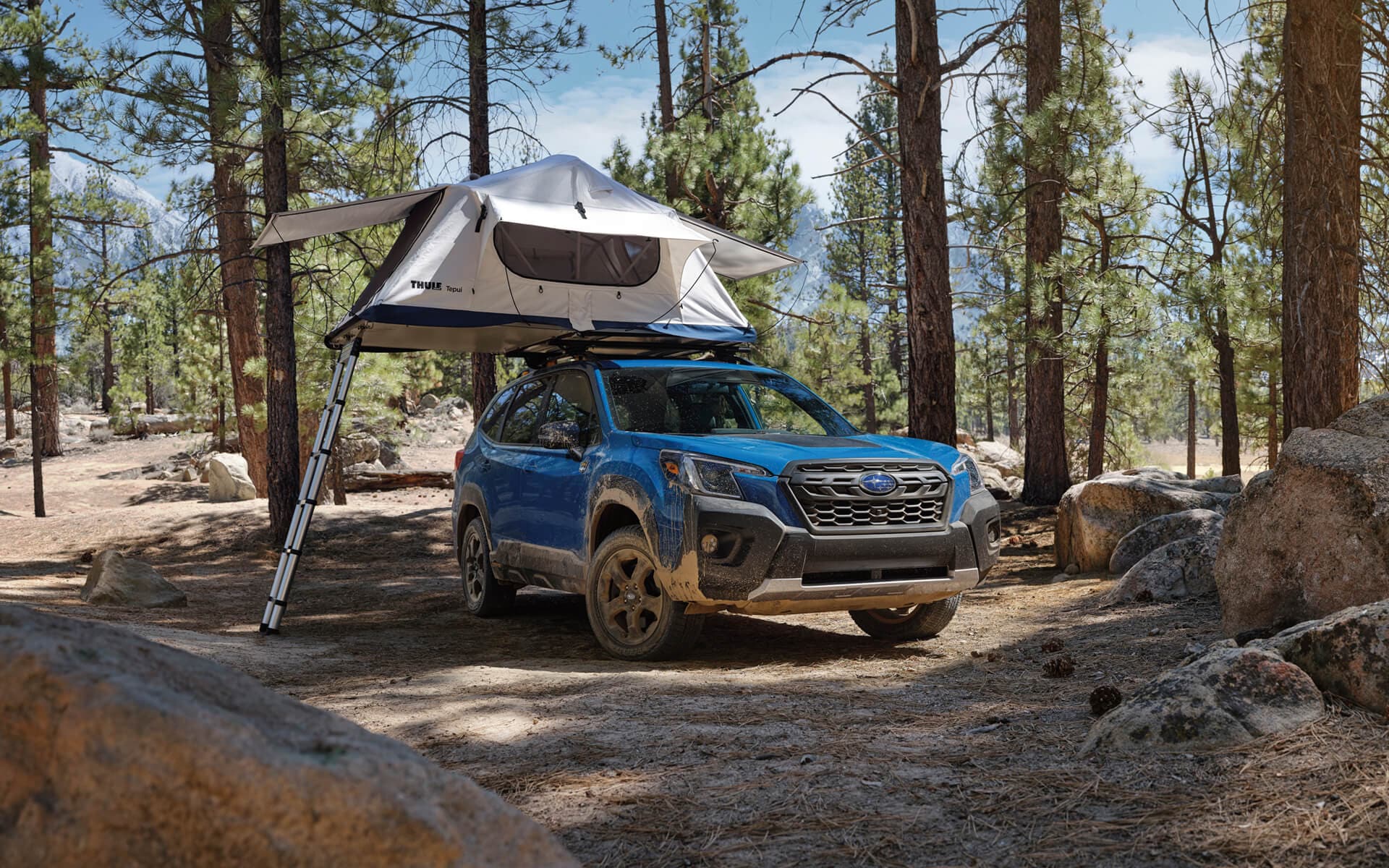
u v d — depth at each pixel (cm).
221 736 156
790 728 400
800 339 1864
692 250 901
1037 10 1513
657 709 446
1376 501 486
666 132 1664
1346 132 826
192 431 3369
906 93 1148
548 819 306
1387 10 795
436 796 163
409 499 2108
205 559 1468
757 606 570
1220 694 335
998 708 427
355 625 834
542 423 766
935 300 1146
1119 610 705
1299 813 263
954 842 271
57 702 159
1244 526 540
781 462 573
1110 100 1406
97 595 890
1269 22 1194
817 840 279
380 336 845
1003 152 1446
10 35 2048
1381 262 831
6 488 2877
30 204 2175
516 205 793
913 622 663
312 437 2122
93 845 153
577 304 822
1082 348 1494
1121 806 285
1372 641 339
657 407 689
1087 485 1005
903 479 589
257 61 1473
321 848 152
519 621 826
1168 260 1507
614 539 628
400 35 1551
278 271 1529
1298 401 845
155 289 3403
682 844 281
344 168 1667
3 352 2114
